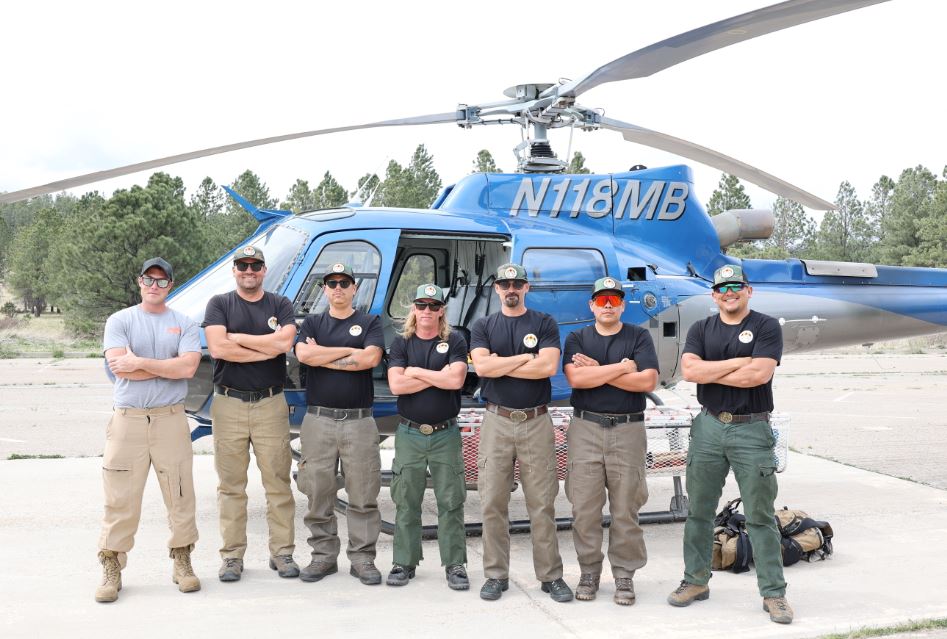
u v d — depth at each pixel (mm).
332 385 4527
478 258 6254
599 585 4617
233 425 4504
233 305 4520
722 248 6855
